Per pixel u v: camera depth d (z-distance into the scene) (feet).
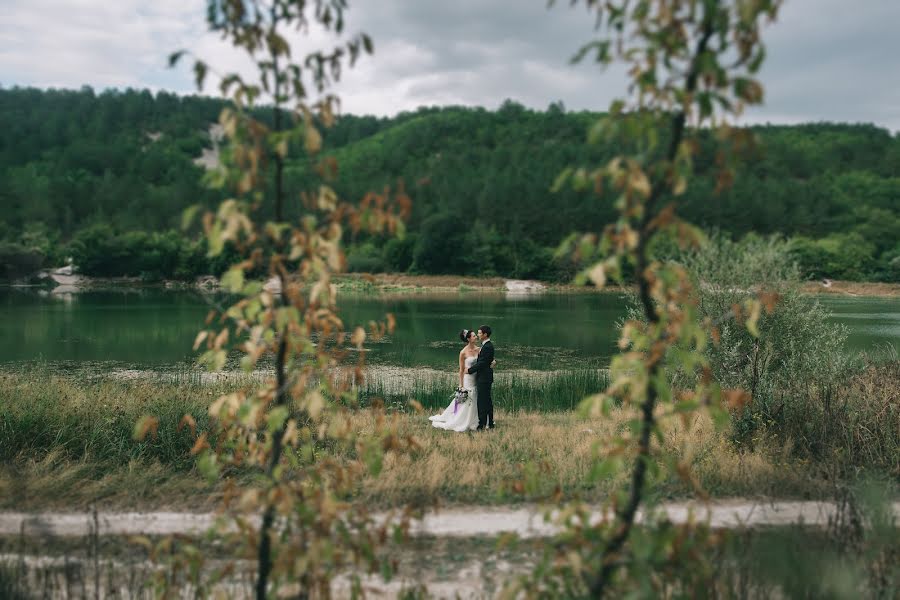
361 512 9.14
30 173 535.60
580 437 28.53
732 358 29.45
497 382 52.08
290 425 9.11
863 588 12.08
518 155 642.63
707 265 31.07
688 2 6.66
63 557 15.23
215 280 281.74
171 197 435.12
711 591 11.07
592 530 7.72
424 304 177.06
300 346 8.55
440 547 16.30
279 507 7.84
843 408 25.76
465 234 351.25
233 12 7.84
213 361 8.40
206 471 9.73
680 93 6.49
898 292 269.64
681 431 26.00
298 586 8.23
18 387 28.84
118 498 19.90
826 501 19.61
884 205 490.49
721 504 19.66
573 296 232.32
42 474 21.26
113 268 286.25
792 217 426.10
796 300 30.04
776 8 6.30
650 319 7.51
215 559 14.93
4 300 166.40
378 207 8.00
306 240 7.81
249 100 7.66
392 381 54.34
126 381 40.98
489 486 21.52
